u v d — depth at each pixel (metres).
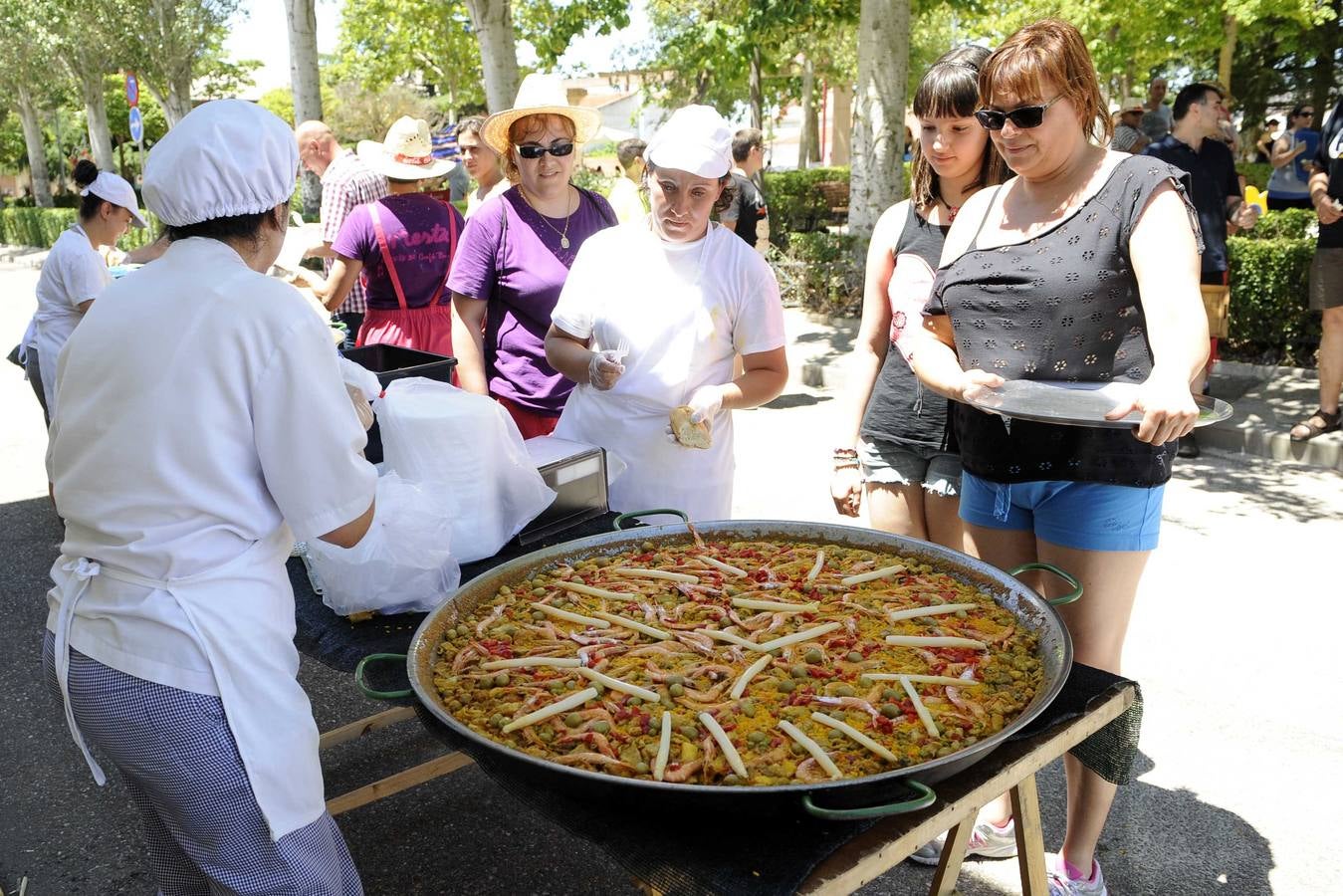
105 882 2.87
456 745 1.71
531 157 3.45
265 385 1.68
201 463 1.67
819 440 6.82
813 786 1.40
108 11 22.94
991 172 2.58
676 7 18.08
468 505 2.49
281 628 1.83
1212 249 6.56
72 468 1.74
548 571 2.40
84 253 5.14
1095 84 2.09
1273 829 2.84
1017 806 1.96
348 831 3.01
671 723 1.75
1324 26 18.16
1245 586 4.39
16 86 29.98
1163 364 1.90
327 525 1.75
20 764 3.47
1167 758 3.18
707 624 2.14
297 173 1.86
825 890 1.35
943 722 1.74
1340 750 3.20
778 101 29.22
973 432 2.40
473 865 2.86
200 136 1.70
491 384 3.65
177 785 1.73
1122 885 2.64
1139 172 2.07
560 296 3.46
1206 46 12.05
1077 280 2.12
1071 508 2.22
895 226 2.80
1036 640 1.97
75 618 1.76
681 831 1.49
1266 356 7.96
